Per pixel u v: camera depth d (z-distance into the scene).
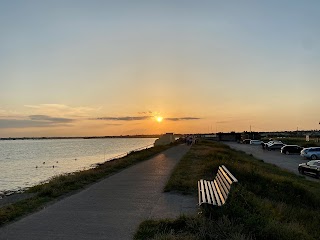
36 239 6.38
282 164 32.72
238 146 70.94
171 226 6.93
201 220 6.67
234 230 6.19
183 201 9.71
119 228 7.01
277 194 13.31
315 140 72.38
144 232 6.62
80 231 6.84
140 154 30.09
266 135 126.25
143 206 9.09
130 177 15.45
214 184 10.51
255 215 6.87
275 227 6.65
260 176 14.80
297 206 12.24
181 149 43.47
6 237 6.54
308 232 8.19
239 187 7.76
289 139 81.69
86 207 9.09
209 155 27.25
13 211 8.48
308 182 19.67
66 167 41.03
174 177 14.28
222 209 6.95
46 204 9.59
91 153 78.44
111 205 9.30
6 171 37.56
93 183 13.75
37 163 49.25
